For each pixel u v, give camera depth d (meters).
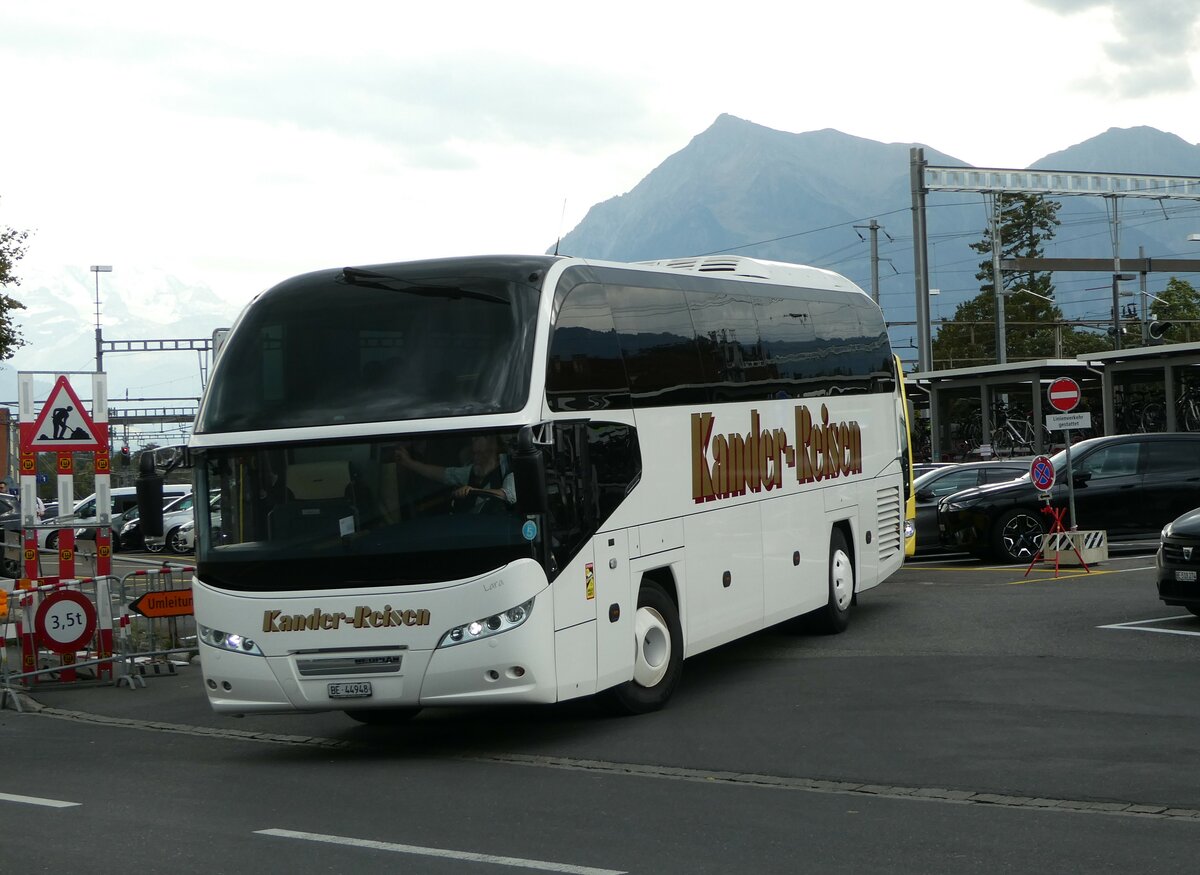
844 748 9.95
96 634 15.97
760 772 9.37
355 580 10.48
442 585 10.33
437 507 10.42
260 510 10.73
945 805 8.19
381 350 10.80
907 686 12.38
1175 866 6.69
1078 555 21.86
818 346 16.20
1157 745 9.54
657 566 12.12
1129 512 23.38
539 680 10.37
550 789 9.13
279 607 10.60
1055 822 7.65
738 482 13.84
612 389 11.64
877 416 17.98
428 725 12.41
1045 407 49.75
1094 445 23.77
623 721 11.66
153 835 8.05
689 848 7.35
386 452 10.52
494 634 10.28
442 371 10.64
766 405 14.63
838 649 14.97
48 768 10.70
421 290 10.88
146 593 16.11
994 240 61.41
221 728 12.71
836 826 7.75
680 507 12.62
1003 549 23.31
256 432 10.78
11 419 60.00
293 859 7.35
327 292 11.05
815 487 15.75
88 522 15.99
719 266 15.09
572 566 10.75
